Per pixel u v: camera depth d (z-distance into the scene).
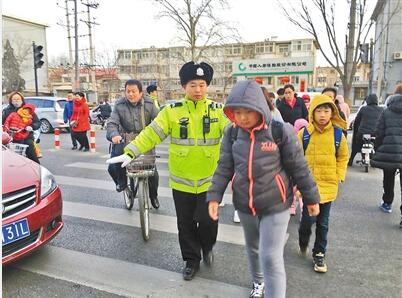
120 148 4.85
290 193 2.52
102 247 3.89
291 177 2.53
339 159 3.35
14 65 43.12
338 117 3.31
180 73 3.16
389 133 4.68
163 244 3.97
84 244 3.96
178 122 3.15
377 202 5.54
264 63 16.12
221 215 4.95
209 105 3.18
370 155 7.62
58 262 3.53
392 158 4.66
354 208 5.23
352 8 10.62
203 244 3.39
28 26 45.69
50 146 11.78
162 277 3.26
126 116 4.69
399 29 32.28
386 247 3.89
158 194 5.96
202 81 3.09
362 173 7.61
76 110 10.66
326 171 3.28
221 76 44.31
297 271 3.35
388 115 4.70
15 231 3.07
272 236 2.45
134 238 4.14
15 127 6.67
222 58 42.84
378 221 4.70
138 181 4.09
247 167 2.41
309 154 3.34
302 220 3.53
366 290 3.03
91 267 3.44
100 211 5.09
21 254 3.12
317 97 3.29
